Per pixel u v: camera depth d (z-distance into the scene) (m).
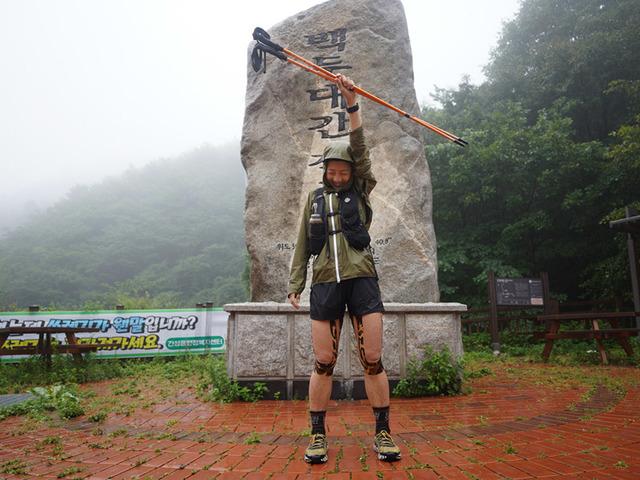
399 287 5.08
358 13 5.81
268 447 2.73
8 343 8.35
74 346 7.00
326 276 2.48
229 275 61.22
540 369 6.35
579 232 12.33
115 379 6.69
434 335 4.46
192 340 9.30
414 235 5.22
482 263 11.86
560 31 14.88
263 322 4.41
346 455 2.54
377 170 5.44
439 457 2.47
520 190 12.34
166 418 3.62
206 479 2.20
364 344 2.47
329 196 2.64
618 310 10.10
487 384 5.05
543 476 2.15
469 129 12.80
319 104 5.73
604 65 12.83
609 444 2.65
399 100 5.59
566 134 11.44
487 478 2.14
